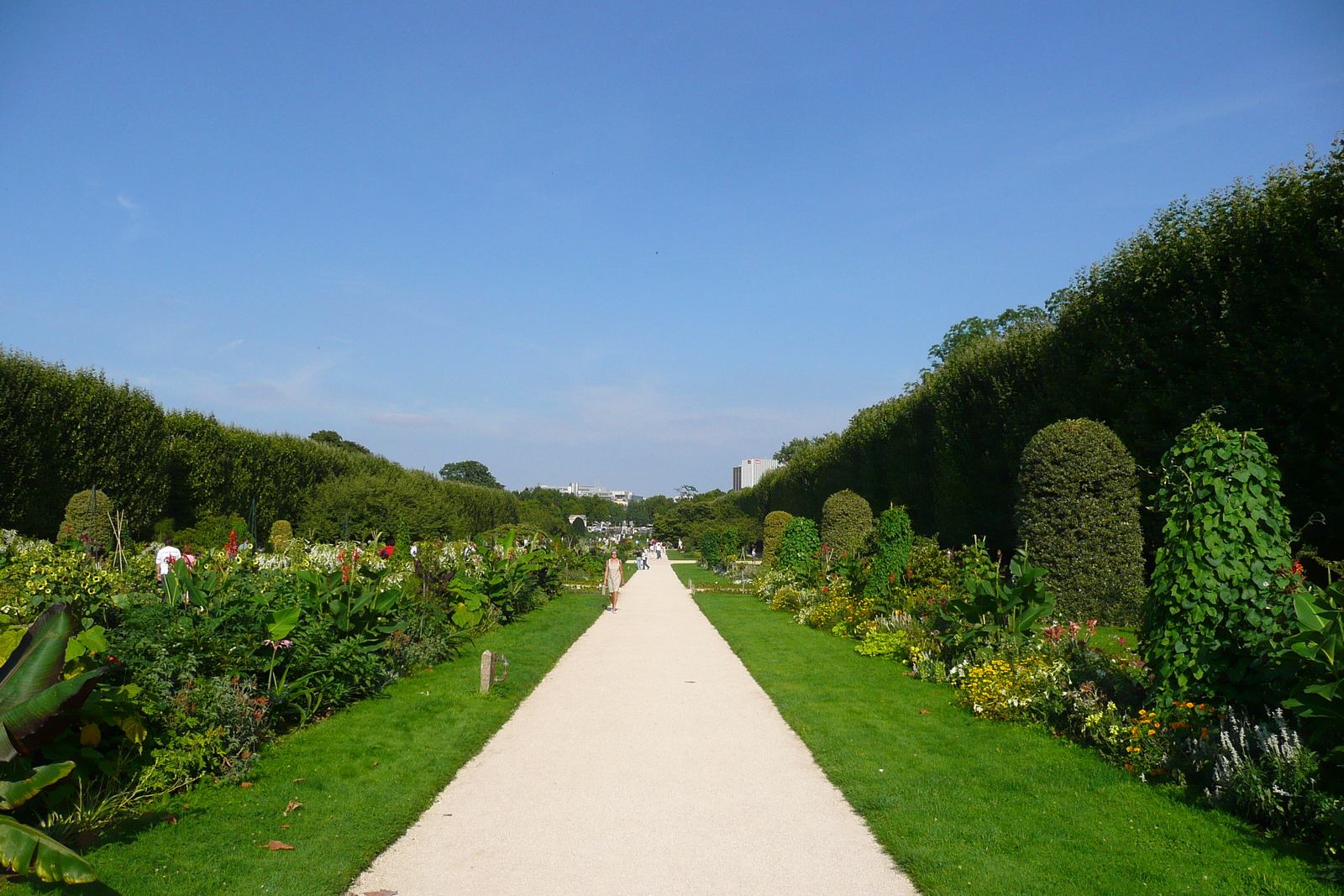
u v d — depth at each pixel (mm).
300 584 8570
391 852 4695
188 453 29984
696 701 8852
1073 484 11633
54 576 8281
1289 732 4965
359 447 87062
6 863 3678
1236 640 5641
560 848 4766
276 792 5500
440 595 13250
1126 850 4574
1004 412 16922
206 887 4070
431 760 6406
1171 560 6125
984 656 8648
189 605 6777
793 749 6922
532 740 7230
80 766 4801
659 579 34156
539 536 27906
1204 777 5438
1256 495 5914
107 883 4043
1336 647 4418
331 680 7613
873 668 10430
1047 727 7199
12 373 22641
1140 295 12859
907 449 22766
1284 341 10383
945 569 12867
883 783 5867
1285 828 4688
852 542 20844
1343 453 9547
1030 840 4762
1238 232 11164
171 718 5516
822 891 4203
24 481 22922
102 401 25172
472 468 128500
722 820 5250
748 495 61781
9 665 4426
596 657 11953
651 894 4152
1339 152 10039
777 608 18969
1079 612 11227
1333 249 9773
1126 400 12953
